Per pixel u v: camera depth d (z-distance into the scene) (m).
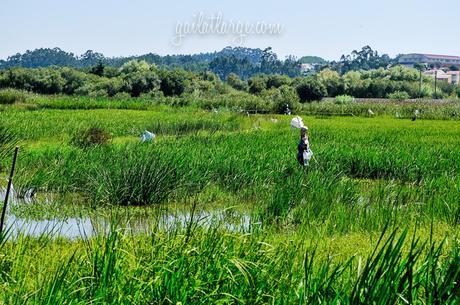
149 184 16.25
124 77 101.12
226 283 7.15
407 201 16.08
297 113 67.75
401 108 68.00
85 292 6.89
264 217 13.74
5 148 21.16
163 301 6.69
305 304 6.57
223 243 8.23
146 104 66.56
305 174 18.31
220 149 23.20
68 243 11.29
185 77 104.44
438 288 6.77
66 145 25.78
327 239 12.23
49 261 9.20
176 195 16.88
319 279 6.89
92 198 15.95
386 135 36.59
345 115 67.88
